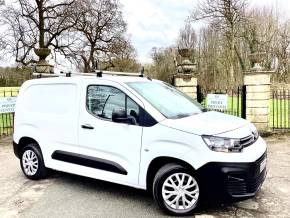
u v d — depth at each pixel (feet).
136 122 17.43
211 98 37.73
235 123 17.46
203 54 145.79
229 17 108.88
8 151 33.17
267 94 38.01
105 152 18.52
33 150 22.36
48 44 95.25
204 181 15.47
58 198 19.17
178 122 16.58
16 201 19.04
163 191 16.40
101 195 19.40
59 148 20.68
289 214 16.46
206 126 16.24
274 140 35.45
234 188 15.33
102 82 19.17
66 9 94.48
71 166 20.10
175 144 16.12
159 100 18.52
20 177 23.66
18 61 92.58
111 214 16.70
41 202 18.66
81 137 19.48
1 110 38.63
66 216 16.63
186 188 16.17
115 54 105.70
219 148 15.38
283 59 148.36
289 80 143.23
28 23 93.25
